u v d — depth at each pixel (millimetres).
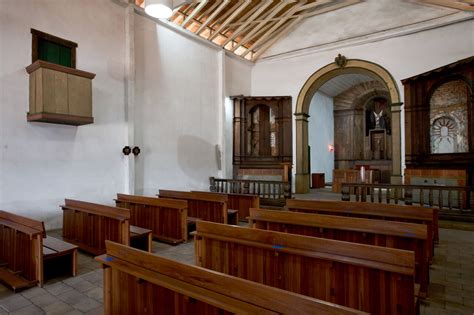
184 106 9047
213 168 10086
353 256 2330
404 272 2098
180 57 8961
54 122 5824
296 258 2600
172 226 5113
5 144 5328
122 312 2275
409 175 8430
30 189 5629
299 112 11070
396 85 9422
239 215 7027
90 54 6645
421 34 9062
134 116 7574
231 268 2957
